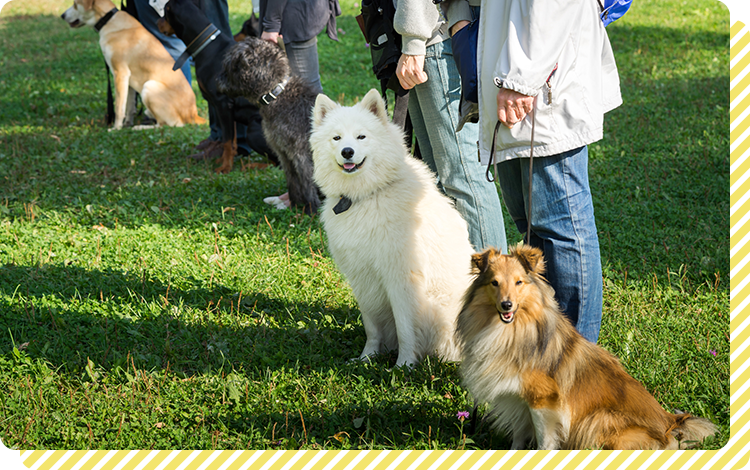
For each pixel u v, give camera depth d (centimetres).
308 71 630
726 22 1585
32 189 646
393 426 288
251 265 486
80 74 1299
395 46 363
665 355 349
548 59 258
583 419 253
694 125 823
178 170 733
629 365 338
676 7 1794
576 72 272
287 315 412
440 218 355
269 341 369
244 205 620
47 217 567
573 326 290
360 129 345
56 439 278
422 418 295
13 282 420
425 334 360
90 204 607
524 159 291
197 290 433
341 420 293
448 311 358
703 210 578
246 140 811
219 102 722
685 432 246
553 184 286
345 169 338
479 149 297
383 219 344
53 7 2230
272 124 586
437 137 369
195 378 325
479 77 281
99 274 445
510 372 253
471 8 316
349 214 351
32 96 1110
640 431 242
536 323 252
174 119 956
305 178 593
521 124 275
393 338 384
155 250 506
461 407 304
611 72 302
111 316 385
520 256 256
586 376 255
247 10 1856
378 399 311
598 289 303
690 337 373
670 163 699
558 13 257
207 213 589
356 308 428
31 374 322
